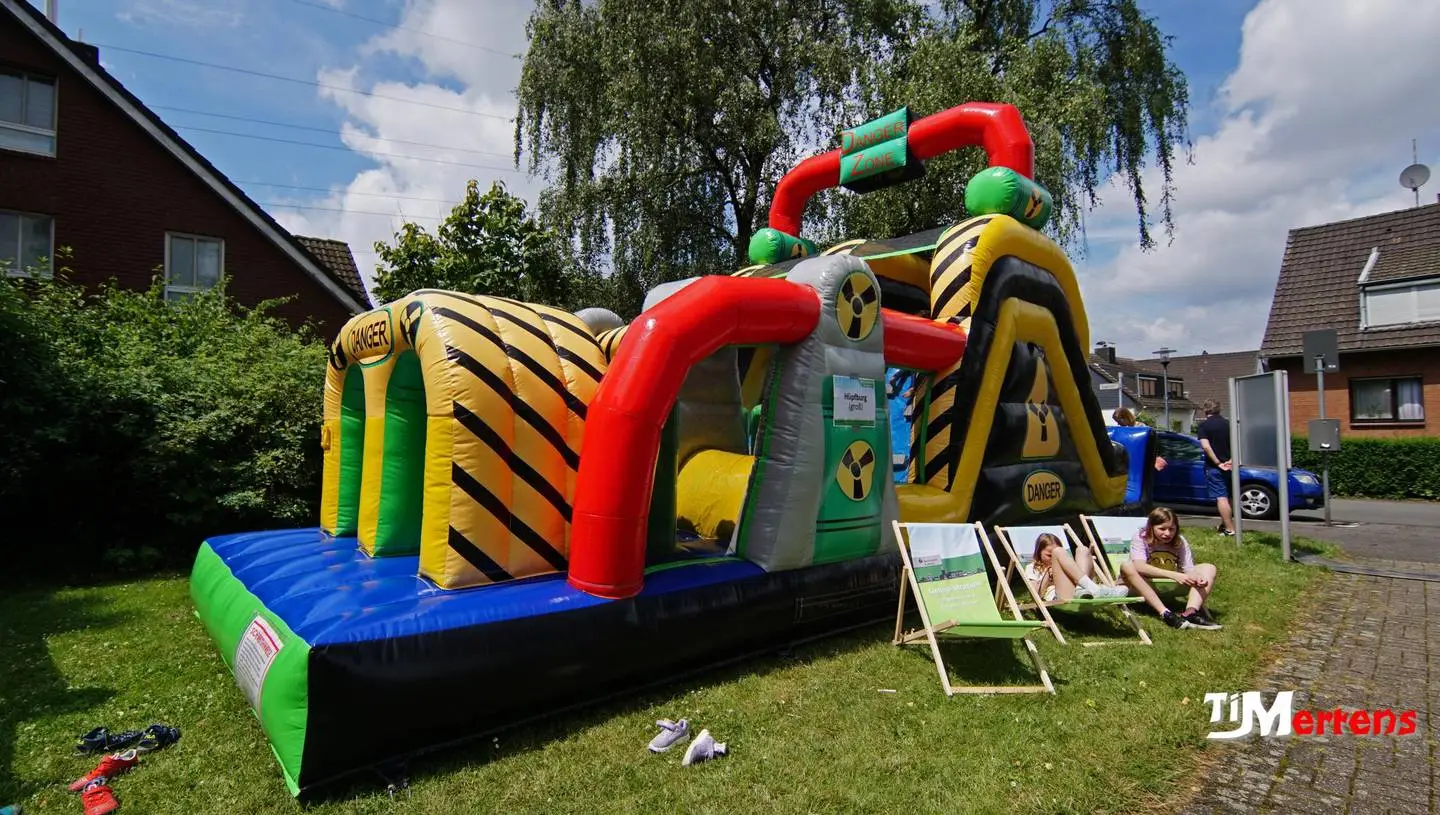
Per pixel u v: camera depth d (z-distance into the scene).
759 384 7.79
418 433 5.27
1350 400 19.17
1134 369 49.66
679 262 16.88
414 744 3.55
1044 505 7.43
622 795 3.26
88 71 13.72
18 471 7.18
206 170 14.71
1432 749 3.75
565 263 16.52
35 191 13.45
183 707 4.19
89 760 3.58
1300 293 20.72
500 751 3.66
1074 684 4.57
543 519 4.51
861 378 5.58
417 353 4.57
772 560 5.06
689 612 4.50
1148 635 5.56
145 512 8.41
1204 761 3.63
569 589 4.26
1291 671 4.86
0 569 7.75
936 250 7.16
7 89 13.33
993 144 7.62
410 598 3.94
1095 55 16.91
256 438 8.73
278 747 3.38
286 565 4.93
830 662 4.91
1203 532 10.29
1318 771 3.54
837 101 15.73
